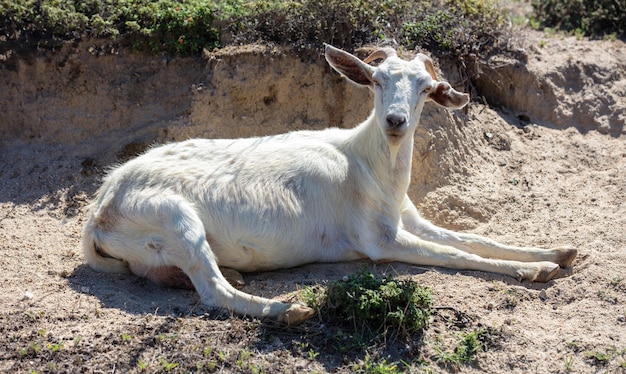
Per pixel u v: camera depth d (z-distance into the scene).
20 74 8.41
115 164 8.09
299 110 8.40
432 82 6.27
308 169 6.49
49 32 8.51
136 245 6.11
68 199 7.70
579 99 9.09
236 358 5.17
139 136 8.26
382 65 6.29
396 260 6.50
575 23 10.55
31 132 8.34
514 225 7.45
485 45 9.02
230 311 5.68
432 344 5.41
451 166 7.95
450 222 7.59
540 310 5.93
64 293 5.98
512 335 5.53
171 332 5.39
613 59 9.54
